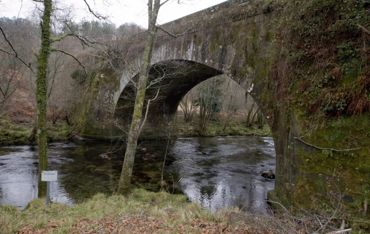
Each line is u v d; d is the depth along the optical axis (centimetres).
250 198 1364
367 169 721
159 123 3044
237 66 1330
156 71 2167
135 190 1298
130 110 2742
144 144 2769
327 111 827
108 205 980
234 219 727
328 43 877
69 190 1429
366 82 756
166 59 1872
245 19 1317
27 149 2283
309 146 845
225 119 3894
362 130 755
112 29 2816
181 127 3428
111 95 2650
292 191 886
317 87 869
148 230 674
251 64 1255
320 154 816
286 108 980
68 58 2927
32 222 736
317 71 888
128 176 1211
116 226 704
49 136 2611
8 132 2453
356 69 790
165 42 1881
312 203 793
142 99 1204
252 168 1948
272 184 1599
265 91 1163
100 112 2689
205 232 657
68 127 2873
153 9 1176
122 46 2316
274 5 1155
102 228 688
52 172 1000
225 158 2247
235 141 3083
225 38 1422
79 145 2541
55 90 2911
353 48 806
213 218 765
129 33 2536
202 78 2380
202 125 3431
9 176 1655
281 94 1028
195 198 1368
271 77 1126
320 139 823
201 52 1580
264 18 1216
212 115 3853
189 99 4050
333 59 852
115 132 2681
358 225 674
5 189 1450
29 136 2450
